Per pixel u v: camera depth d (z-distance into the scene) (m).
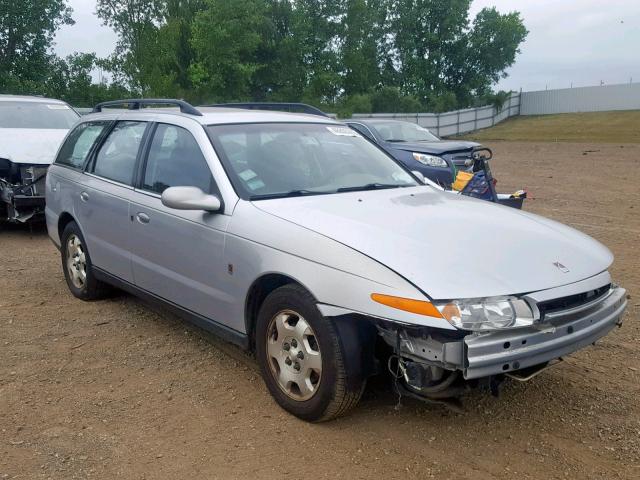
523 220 4.03
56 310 5.65
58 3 38.38
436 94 56.81
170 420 3.71
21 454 3.34
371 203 4.05
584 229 9.48
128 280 5.05
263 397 3.98
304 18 44.53
